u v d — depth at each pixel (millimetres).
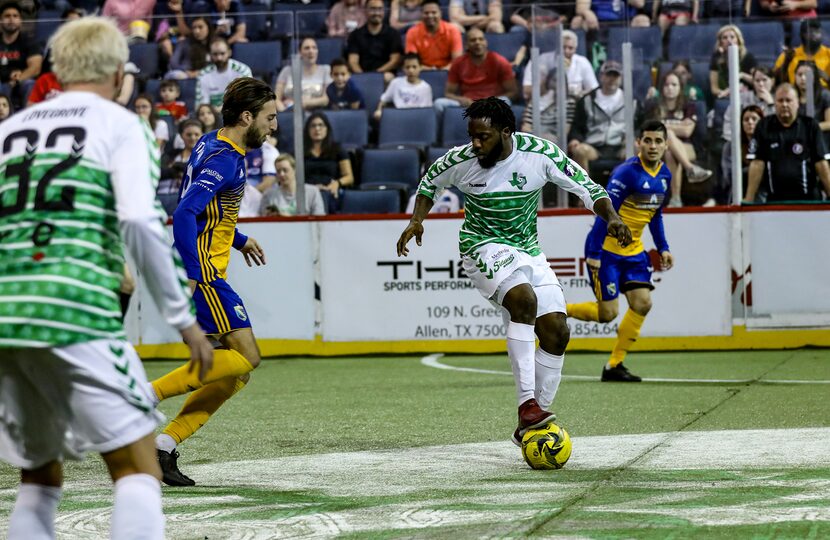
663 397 11984
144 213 4395
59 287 4398
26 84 18438
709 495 6844
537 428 8031
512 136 8625
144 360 16969
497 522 6148
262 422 10852
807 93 16797
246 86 8016
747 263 16594
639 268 13430
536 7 16656
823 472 7598
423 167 17719
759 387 12672
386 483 7551
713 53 16969
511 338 8375
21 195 4523
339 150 17484
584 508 6500
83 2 20922
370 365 15836
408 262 16797
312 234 16891
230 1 20938
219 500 7027
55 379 4539
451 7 20016
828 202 16516
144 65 17984
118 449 4613
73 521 6492
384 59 19281
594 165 16688
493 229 8688
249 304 16984
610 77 16609
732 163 16672
